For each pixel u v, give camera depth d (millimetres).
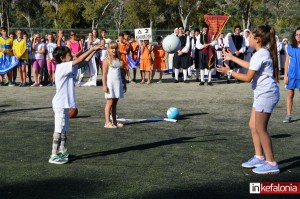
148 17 55062
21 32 16078
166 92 14336
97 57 16531
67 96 6199
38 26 66500
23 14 59219
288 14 55344
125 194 4945
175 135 8016
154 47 17172
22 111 10672
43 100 12508
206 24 16203
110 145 7258
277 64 5664
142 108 11141
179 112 9680
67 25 56531
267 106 5602
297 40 9094
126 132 8289
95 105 11625
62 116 6215
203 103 11961
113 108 8773
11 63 15992
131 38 17172
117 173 5730
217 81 18094
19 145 7250
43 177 5562
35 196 4898
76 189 5117
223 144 7289
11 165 6086
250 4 51125
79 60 6145
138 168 5953
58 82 6191
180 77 18984
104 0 54281
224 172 5773
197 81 17906
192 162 6234
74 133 8188
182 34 17094
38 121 9406
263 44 5652
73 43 16016
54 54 6289
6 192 5023
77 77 16438
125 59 16859
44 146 7184
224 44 16656
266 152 5734
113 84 8617
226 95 13594
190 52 17047
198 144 7297
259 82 5617
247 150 6891
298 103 11984
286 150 6926
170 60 20234
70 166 6051
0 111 10617
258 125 5695
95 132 8281
